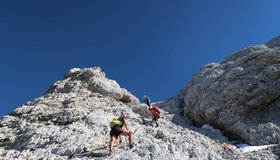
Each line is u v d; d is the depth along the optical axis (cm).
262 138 2186
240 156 1742
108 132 2016
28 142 1939
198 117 2773
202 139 1973
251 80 2595
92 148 1689
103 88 3281
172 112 3209
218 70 2980
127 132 1605
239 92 2564
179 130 2209
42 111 2620
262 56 2697
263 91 2506
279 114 2394
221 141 2170
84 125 2122
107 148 1662
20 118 2550
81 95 3114
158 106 3444
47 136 1975
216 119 2575
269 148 1944
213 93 2731
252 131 2255
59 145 1800
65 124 2275
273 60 2641
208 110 2628
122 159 1464
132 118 2403
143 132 2008
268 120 2367
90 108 2664
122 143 1731
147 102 2847
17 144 2014
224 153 1797
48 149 1756
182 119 2908
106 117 2264
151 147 1570
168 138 1775
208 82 2898
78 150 1672
